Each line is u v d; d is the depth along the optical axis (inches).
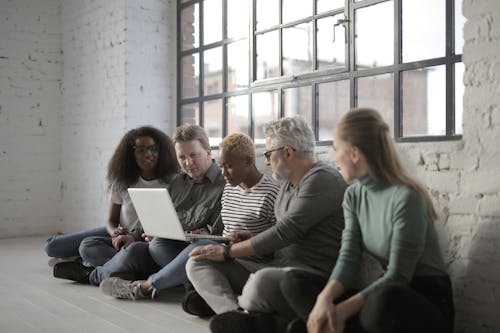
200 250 119.1
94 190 249.0
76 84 263.9
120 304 139.2
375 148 89.2
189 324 120.8
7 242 253.0
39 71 274.4
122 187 170.7
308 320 87.0
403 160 123.0
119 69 226.4
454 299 112.7
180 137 151.6
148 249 149.5
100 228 180.5
